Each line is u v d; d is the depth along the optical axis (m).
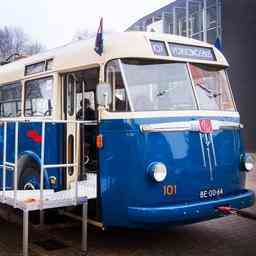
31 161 7.72
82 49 6.85
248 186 11.88
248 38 22.36
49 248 6.88
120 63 6.20
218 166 6.55
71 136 7.13
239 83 22.31
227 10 22.03
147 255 6.54
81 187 6.82
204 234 7.63
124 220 6.03
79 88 7.03
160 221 5.87
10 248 6.91
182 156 6.18
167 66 6.51
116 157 6.11
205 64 6.94
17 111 8.52
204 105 6.67
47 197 6.25
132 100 6.11
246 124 22.48
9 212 7.97
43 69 7.72
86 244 6.48
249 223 8.32
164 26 22.95
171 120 6.18
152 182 5.95
